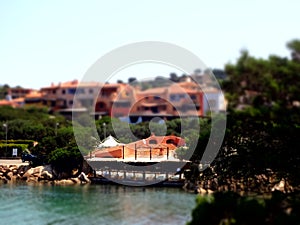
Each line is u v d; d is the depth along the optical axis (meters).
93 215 47.44
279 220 32.41
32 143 93.50
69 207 51.66
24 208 51.62
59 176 73.44
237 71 47.25
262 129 48.09
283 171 46.75
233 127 53.16
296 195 40.12
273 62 46.59
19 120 111.38
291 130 46.03
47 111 158.50
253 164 49.22
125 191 61.59
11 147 89.88
